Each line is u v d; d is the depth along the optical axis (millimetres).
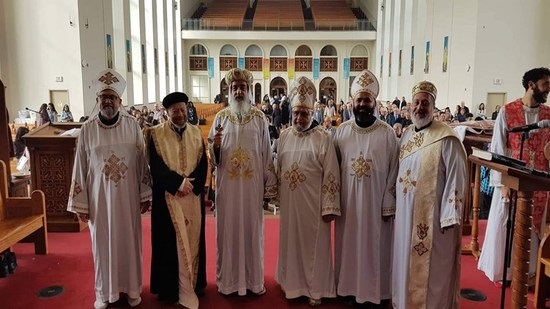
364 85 2719
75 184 2768
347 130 2816
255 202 2891
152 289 2852
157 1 18422
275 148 3240
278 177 2961
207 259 3570
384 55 20531
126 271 2797
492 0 11453
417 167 2498
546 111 2908
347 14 25391
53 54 10961
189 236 2852
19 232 3123
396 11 18141
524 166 2057
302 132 2867
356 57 23922
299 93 2838
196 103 21891
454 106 12602
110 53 12766
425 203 2457
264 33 22969
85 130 2777
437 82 13648
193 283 2857
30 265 3438
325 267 2852
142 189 2867
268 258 3588
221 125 2922
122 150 2750
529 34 11578
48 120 9641
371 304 2766
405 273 2535
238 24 23141
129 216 2768
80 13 10906
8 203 3426
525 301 2113
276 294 2980
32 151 4188
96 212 2744
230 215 2873
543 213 2902
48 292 2994
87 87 11328
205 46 23859
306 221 2834
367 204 2686
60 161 4203
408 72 16391
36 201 3480
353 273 2764
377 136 2711
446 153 2418
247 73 2908
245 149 2854
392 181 2707
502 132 3006
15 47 11000
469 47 11859
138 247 2844
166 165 2758
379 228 2713
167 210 2775
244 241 2898
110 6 12742
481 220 4551
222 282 2936
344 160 2770
